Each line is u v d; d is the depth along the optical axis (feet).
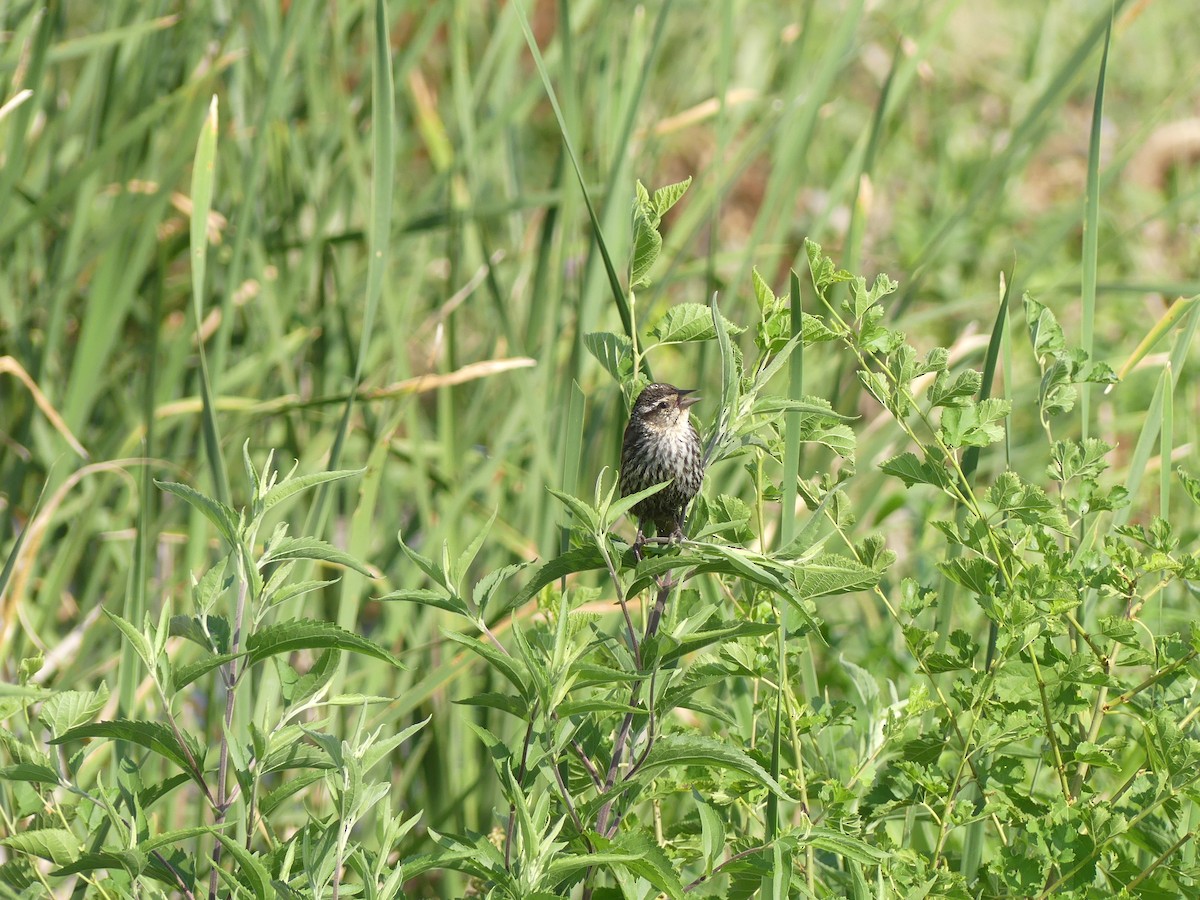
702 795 19.20
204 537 27.35
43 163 34.01
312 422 33.14
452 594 16.74
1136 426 39.81
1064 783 19.42
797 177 32.30
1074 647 20.94
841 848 17.31
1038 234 51.44
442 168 36.45
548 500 27.32
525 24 21.11
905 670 25.02
